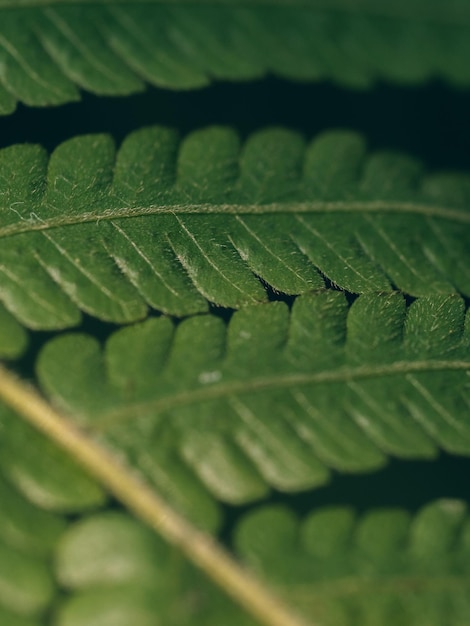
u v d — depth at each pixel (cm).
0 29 17
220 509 15
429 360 16
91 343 15
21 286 16
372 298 16
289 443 15
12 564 14
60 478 15
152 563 15
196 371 15
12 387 15
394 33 18
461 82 18
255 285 16
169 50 17
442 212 17
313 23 18
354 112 19
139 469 15
